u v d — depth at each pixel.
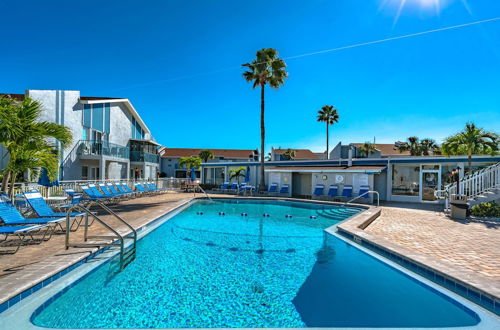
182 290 4.72
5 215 6.20
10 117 7.98
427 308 4.12
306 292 4.71
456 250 6.32
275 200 18.73
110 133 25.62
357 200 19.41
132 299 4.34
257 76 25.47
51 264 4.64
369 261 6.31
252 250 7.29
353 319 3.82
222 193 25.33
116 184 17.08
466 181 13.26
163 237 8.48
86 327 3.53
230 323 3.71
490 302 3.73
